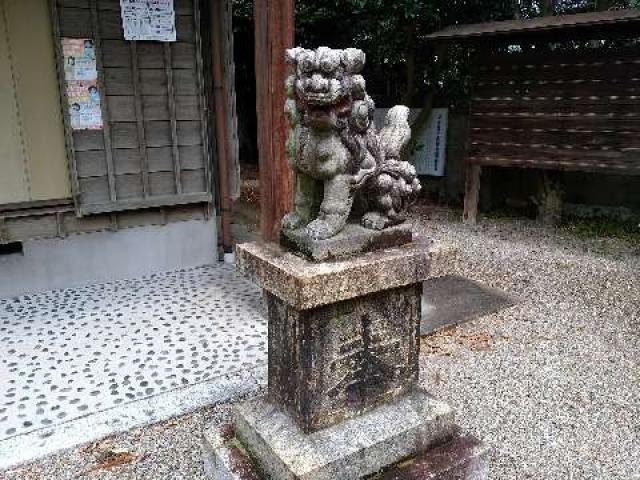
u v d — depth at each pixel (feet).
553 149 23.22
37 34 15.25
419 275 7.93
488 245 23.24
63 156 16.33
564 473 9.29
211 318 15.02
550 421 10.72
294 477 7.23
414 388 8.96
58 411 10.69
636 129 21.04
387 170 8.05
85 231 17.29
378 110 34.04
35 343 13.51
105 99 16.38
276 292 7.39
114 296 16.66
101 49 16.03
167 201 18.06
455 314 15.76
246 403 8.99
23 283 16.66
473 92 25.17
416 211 29.96
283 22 12.32
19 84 15.28
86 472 9.12
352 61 7.12
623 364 12.93
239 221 27.12
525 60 23.30
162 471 9.22
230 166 19.39
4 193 15.72
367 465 7.80
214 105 18.52
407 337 8.59
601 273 19.51
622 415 10.89
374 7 28.04
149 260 18.57
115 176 17.12
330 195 7.58
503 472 9.30
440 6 29.30
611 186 26.73
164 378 11.89
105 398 11.15
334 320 7.68
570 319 15.60
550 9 29.53
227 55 18.31
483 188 29.27
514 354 13.44
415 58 31.65
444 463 8.16
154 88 17.16
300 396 7.93
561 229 25.66
